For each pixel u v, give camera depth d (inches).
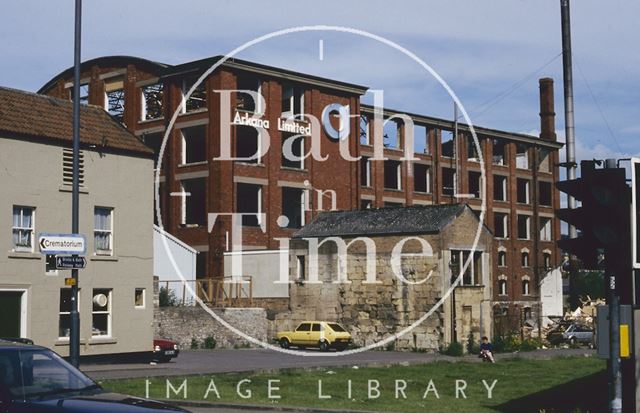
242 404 800.9
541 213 3196.4
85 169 1234.0
